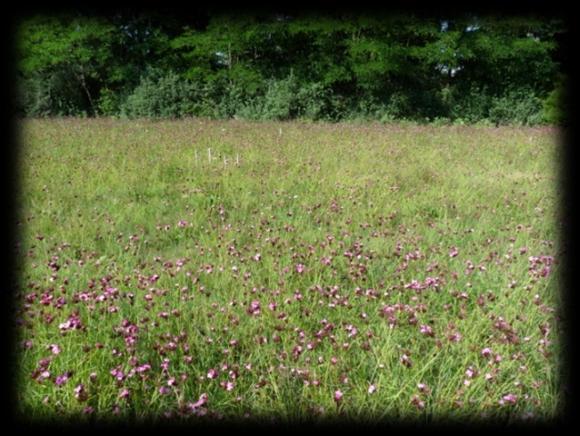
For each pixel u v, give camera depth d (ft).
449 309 10.02
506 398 7.03
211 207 18.16
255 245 13.88
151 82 69.41
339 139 36.81
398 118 69.10
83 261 12.34
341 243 13.75
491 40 72.08
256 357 8.30
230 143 32.99
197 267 12.23
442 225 15.87
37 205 17.51
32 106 71.77
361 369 7.98
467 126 56.08
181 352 8.30
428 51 71.15
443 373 7.83
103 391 7.09
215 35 74.90
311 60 75.41
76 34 71.67
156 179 22.02
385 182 21.99
